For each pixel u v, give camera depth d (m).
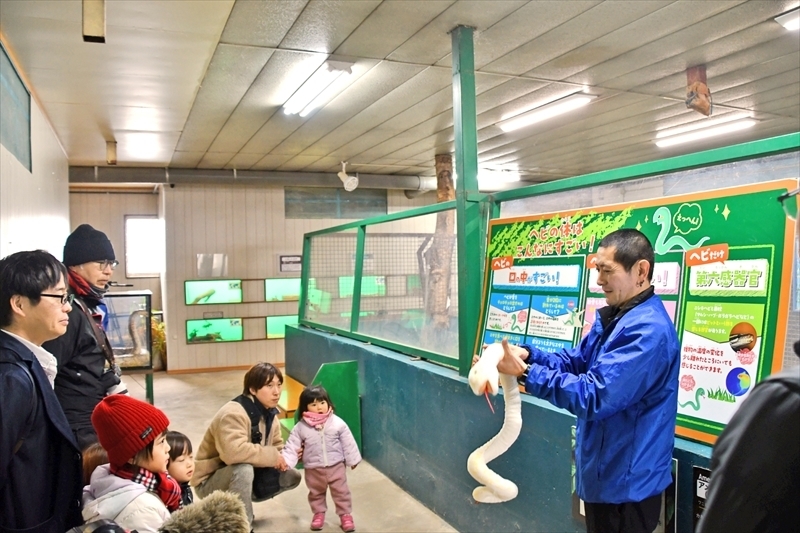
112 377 2.41
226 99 4.98
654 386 1.69
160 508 1.61
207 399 6.71
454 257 3.68
